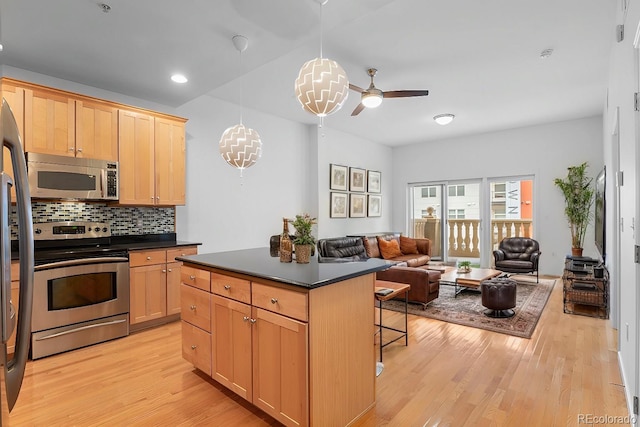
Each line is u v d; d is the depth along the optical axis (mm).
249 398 2025
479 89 4375
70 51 2844
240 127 2998
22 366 867
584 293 3924
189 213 4410
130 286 3324
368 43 3195
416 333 3344
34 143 2947
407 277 4148
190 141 4426
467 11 2713
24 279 875
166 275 3596
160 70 3219
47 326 2822
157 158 3773
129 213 3877
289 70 3783
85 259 3020
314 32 2572
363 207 7129
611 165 3523
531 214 6520
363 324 2047
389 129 6461
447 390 2295
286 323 1794
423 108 5145
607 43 3205
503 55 3449
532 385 2346
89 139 3270
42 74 3283
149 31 2545
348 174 6766
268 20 2410
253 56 2945
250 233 5137
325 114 2199
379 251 6086
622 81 2402
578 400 2162
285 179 5719
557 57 3496
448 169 7270
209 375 2344
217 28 2510
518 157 6422
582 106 5102
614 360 2709
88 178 3219
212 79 3428
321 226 6148
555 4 2631
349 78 3980
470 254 7191
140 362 2738
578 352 2867
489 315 3871
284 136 5715
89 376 2508
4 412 717
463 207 7230
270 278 1853
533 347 2984
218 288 2244
